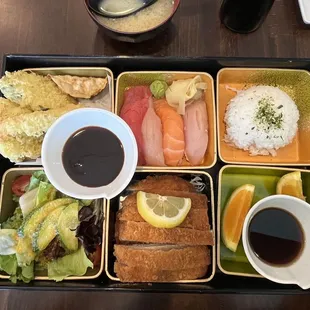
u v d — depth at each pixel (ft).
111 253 1.19
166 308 1.19
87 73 1.31
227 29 1.38
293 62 1.29
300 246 1.16
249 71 1.31
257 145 1.34
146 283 1.13
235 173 1.29
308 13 1.38
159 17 1.28
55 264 1.15
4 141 1.17
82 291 1.15
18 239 1.13
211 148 1.28
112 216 1.22
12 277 1.12
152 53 1.36
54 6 1.40
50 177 1.08
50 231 1.15
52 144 1.12
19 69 1.31
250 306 1.19
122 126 1.14
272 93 1.32
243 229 1.10
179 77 1.32
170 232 1.11
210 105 1.30
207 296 1.19
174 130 1.26
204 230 1.14
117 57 1.27
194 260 1.13
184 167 1.21
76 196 1.08
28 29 1.38
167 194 1.18
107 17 1.27
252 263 1.07
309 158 1.33
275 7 1.40
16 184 1.24
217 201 1.20
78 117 1.14
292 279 1.07
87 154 1.15
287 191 1.23
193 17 1.39
